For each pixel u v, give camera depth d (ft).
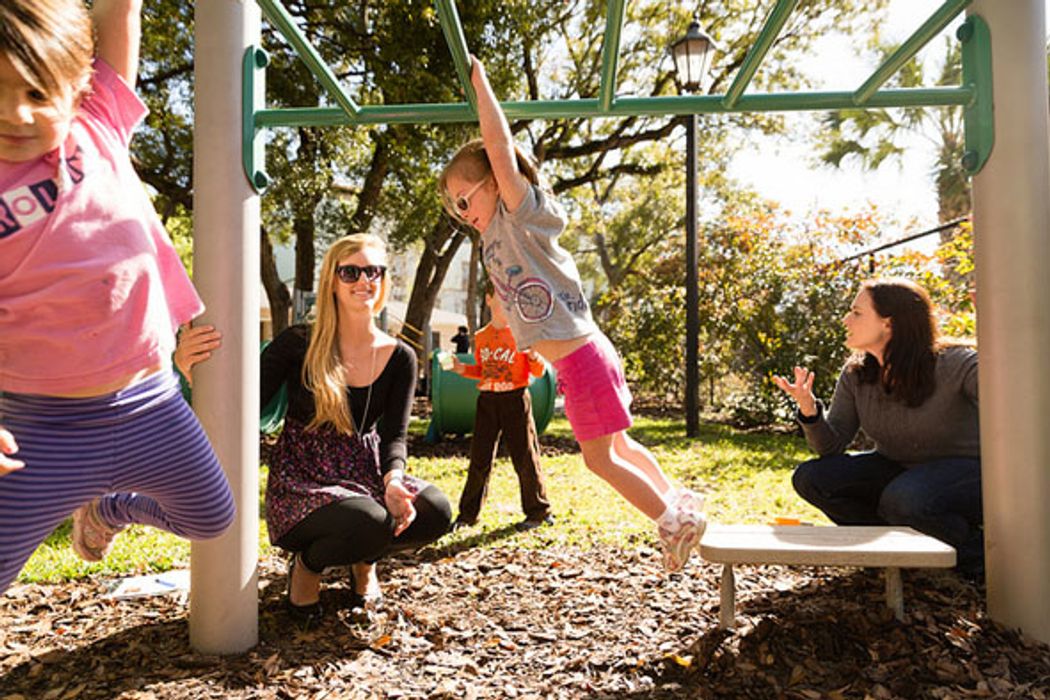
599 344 8.65
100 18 6.09
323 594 11.04
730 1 47.55
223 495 6.70
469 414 30.81
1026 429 8.71
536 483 15.90
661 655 8.75
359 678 8.36
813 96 9.59
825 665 8.21
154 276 6.05
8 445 4.94
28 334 5.44
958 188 44.62
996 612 8.95
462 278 129.18
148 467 6.15
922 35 8.68
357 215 41.75
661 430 35.88
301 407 10.25
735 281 39.32
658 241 91.71
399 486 9.56
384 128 34.83
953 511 10.49
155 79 33.58
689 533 8.48
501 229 8.55
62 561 13.01
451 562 12.95
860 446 29.27
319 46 33.96
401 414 10.69
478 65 8.20
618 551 13.52
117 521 7.49
